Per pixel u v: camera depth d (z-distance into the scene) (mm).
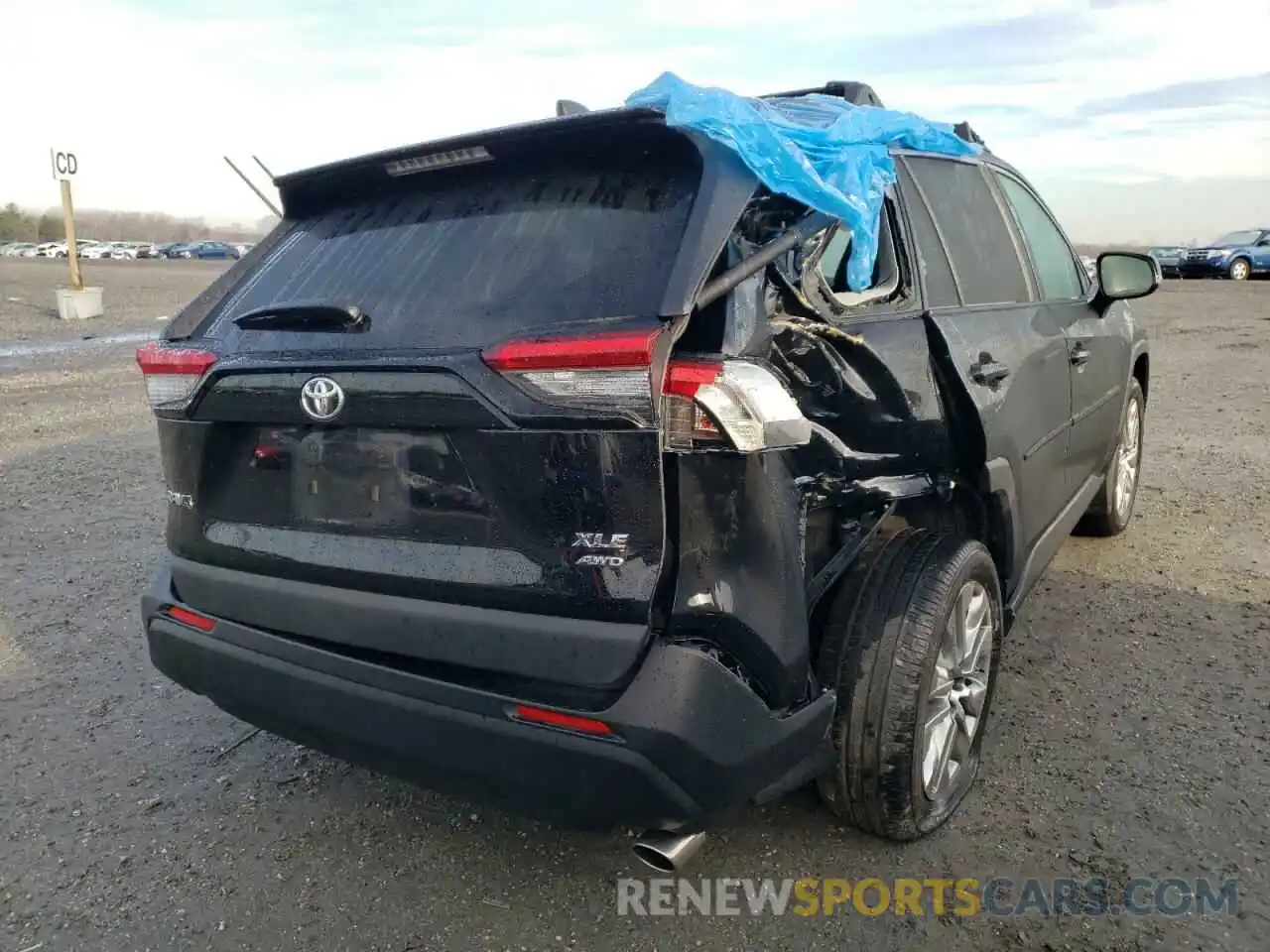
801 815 3189
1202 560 5484
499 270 2555
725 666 2305
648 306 2279
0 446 8945
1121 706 3852
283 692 2646
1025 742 3605
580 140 2605
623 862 3021
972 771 3260
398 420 2416
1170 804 3203
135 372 13633
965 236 3764
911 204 3438
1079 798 3248
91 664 4492
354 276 2830
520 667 2283
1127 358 5387
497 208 2727
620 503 2201
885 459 3033
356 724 2512
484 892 2898
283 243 3217
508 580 2320
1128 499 5930
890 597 2873
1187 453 8125
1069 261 4965
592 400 2182
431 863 3047
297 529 2695
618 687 2211
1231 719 3734
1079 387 4488
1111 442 5297
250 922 2797
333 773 3594
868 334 2979
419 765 2453
